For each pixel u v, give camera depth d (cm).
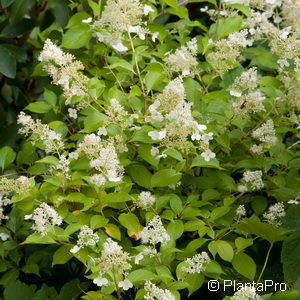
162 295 201
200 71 252
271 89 246
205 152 227
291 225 224
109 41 247
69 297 232
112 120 229
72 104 250
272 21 299
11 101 315
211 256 231
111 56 256
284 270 220
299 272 219
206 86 252
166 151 224
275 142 240
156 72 238
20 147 285
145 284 202
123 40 250
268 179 240
